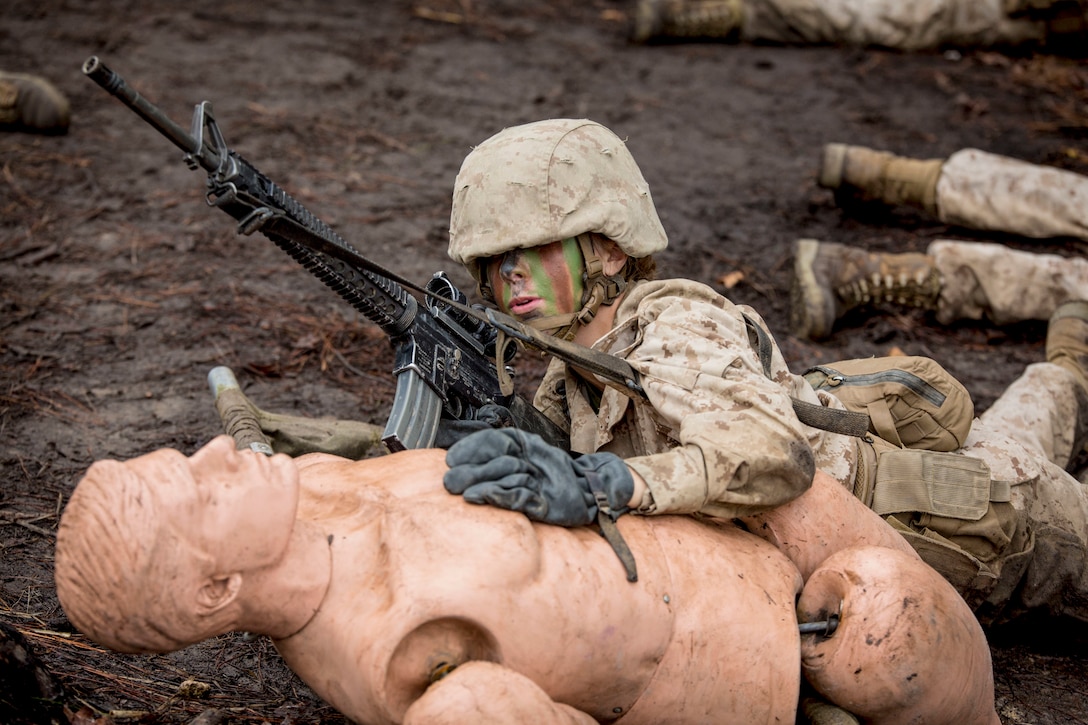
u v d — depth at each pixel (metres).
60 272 6.34
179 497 2.12
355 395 5.22
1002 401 4.47
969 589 3.32
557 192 2.82
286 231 2.70
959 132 9.30
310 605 2.27
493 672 2.14
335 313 6.05
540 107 9.70
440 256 6.84
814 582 2.69
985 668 2.66
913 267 6.02
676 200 7.94
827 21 11.27
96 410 4.92
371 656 2.18
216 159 2.66
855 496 3.11
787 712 2.53
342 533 2.36
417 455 2.59
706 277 6.74
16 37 10.52
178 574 2.11
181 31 11.09
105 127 8.64
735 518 2.78
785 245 7.27
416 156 8.52
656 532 2.54
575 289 2.93
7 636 2.67
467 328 3.32
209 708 2.96
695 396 2.67
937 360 5.91
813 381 3.62
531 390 5.27
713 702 2.48
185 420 4.88
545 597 2.28
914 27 11.12
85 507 2.10
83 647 3.22
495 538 2.28
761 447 2.57
